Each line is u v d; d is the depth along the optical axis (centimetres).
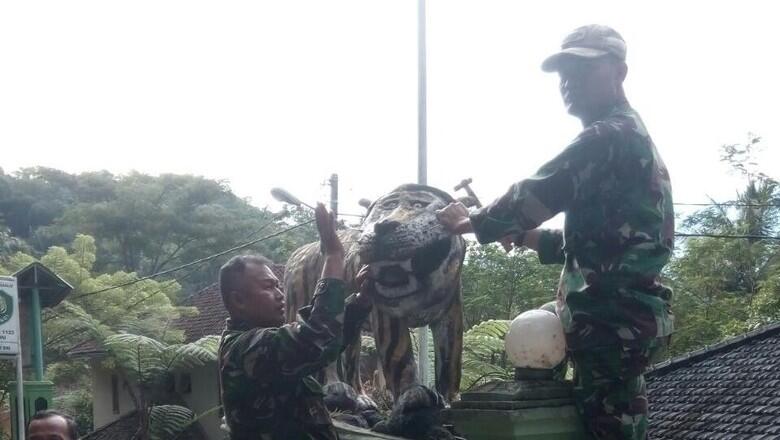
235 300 342
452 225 347
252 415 324
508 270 1734
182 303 2311
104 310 1741
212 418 1753
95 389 2145
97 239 3291
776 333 1223
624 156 312
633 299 310
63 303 1602
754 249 1983
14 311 923
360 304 350
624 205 312
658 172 320
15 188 3869
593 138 309
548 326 334
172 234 3331
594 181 312
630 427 314
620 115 322
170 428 1611
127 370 1446
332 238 326
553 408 330
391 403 474
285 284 536
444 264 385
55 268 1769
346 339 347
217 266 3319
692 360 1206
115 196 3712
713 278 1980
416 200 389
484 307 1714
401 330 400
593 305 315
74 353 1862
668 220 322
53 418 375
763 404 979
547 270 1728
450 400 409
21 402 923
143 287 1838
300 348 310
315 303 319
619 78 330
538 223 315
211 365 1638
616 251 312
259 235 3241
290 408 326
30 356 1212
